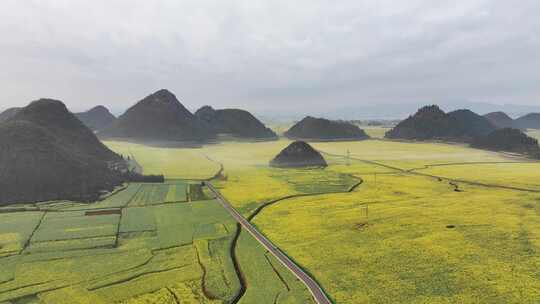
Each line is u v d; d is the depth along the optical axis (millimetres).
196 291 60281
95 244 81188
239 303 55906
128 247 79938
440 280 61500
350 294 58000
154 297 58344
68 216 101750
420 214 101438
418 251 74062
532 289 57031
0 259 72500
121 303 56531
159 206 115125
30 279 64250
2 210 105375
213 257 74188
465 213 101312
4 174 120750
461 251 73312
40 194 118375
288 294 58406
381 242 80062
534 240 78250
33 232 87938
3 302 56750
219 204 118125
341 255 73625
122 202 118750
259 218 101875
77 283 62938
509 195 124688
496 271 63875
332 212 106312
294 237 85500
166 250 78500
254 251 77562
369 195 129125
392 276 63625
